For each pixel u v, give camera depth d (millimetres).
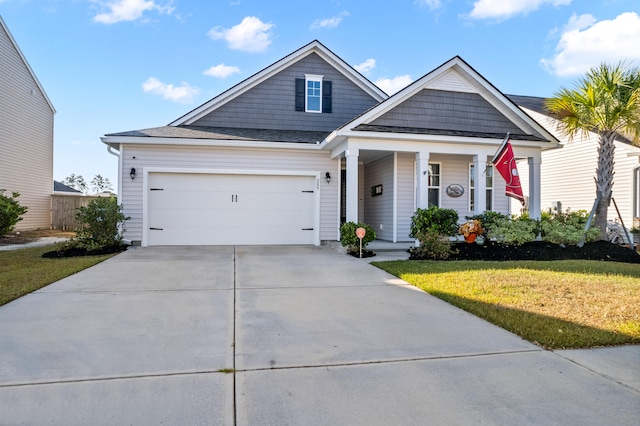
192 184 11148
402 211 12133
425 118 10852
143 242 10820
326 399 2590
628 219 12570
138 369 3010
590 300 4992
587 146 14344
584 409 2480
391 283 6254
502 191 13102
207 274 6875
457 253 8953
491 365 3146
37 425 2258
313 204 11734
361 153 12141
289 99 13891
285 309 4742
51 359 3176
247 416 2373
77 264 7602
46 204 18484
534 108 16344
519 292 5434
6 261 8016
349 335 3832
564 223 10852
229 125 13578
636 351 3439
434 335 3844
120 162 10766
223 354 3324
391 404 2535
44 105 18281
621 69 9195
